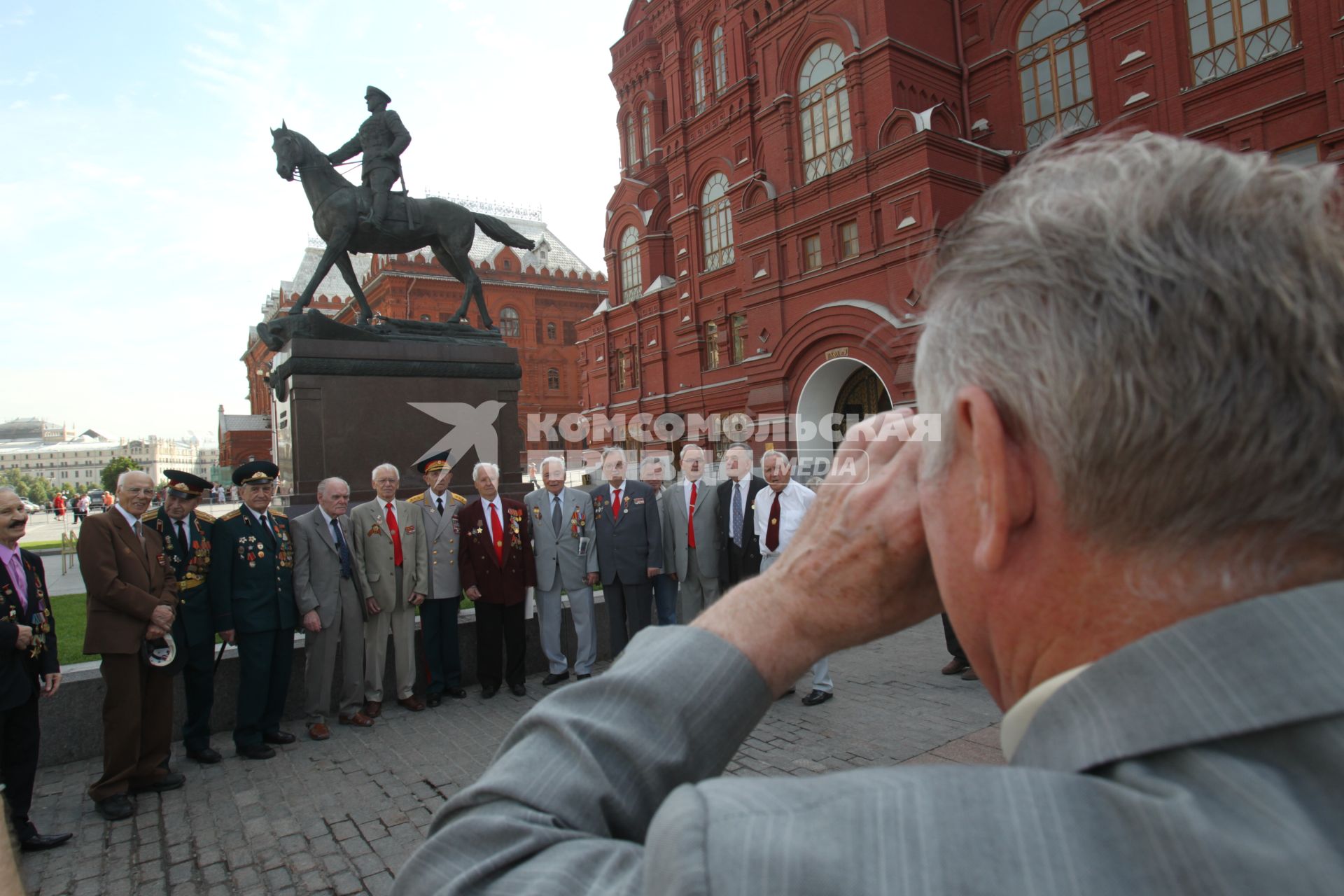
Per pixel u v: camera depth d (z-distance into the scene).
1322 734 0.30
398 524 5.78
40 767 4.70
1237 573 0.38
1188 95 12.59
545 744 0.58
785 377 17.36
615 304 25.52
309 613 5.09
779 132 17.38
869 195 15.05
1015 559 0.45
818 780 0.43
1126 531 0.39
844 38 15.77
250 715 4.80
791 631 0.60
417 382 8.09
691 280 21.53
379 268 40.44
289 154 8.35
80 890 3.31
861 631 0.60
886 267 14.84
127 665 4.05
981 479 0.46
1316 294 0.37
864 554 0.59
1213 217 0.39
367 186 8.73
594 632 6.59
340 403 7.68
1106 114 13.73
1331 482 0.35
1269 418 0.35
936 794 0.37
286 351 7.76
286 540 5.07
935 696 5.50
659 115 24.36
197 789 4.34
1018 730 0.45
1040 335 0.41
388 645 6.02
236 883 3.34
